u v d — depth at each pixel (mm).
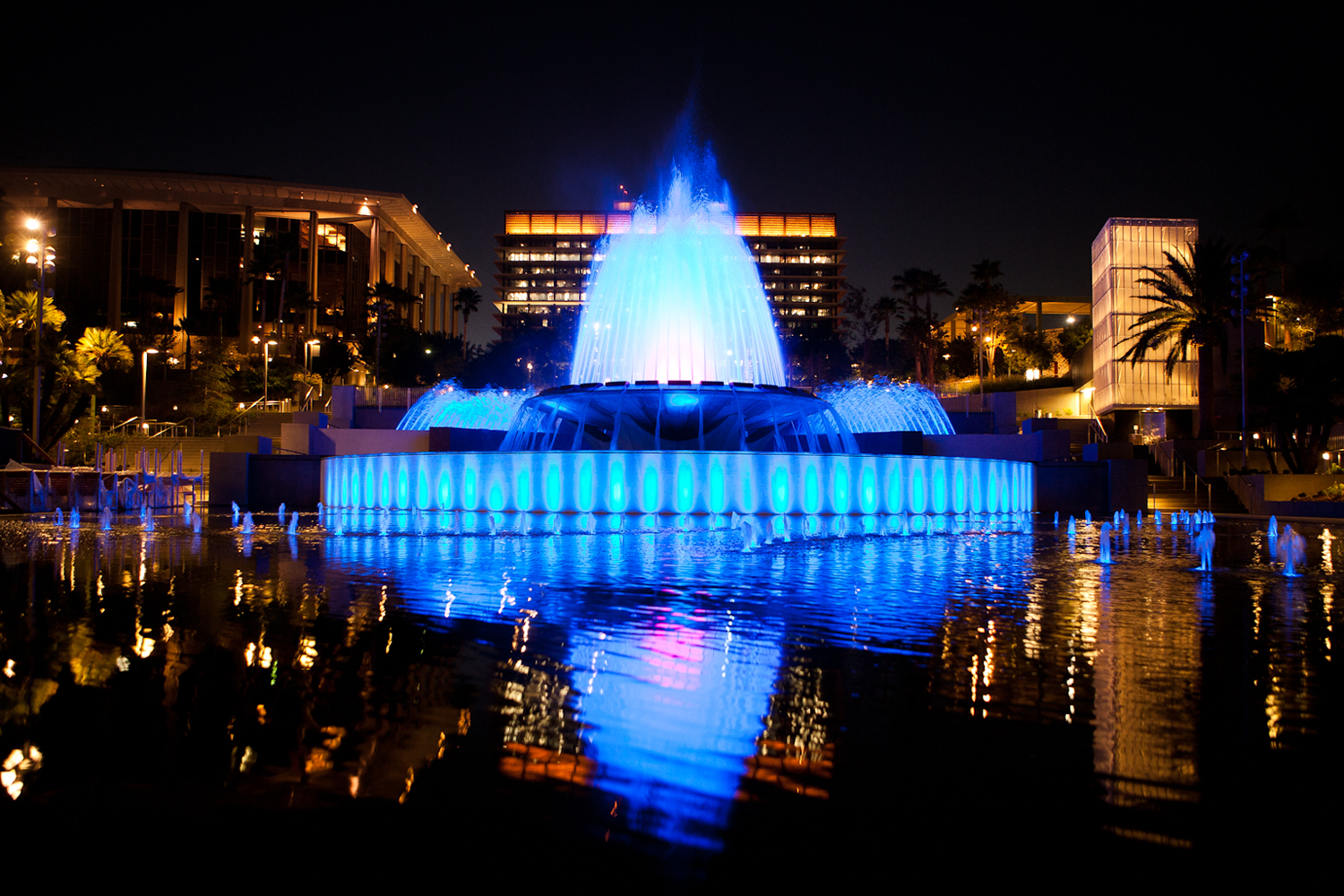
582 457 18281
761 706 3977
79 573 8930
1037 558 11211
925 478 20141
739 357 27344
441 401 36000
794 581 8484
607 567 9492
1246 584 8633
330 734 3539
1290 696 4191
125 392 63062
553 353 81375
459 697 4105
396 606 6801
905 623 6168
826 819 2746
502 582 8211
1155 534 16766
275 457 25781
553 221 147750
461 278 137125
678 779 3072
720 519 16906
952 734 3580
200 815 2762
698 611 6598
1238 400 42719
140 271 92562
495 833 2631
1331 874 2387
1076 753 3355
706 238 27281
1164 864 2451
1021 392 65062
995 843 2580
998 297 75250
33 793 2924
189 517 21016
